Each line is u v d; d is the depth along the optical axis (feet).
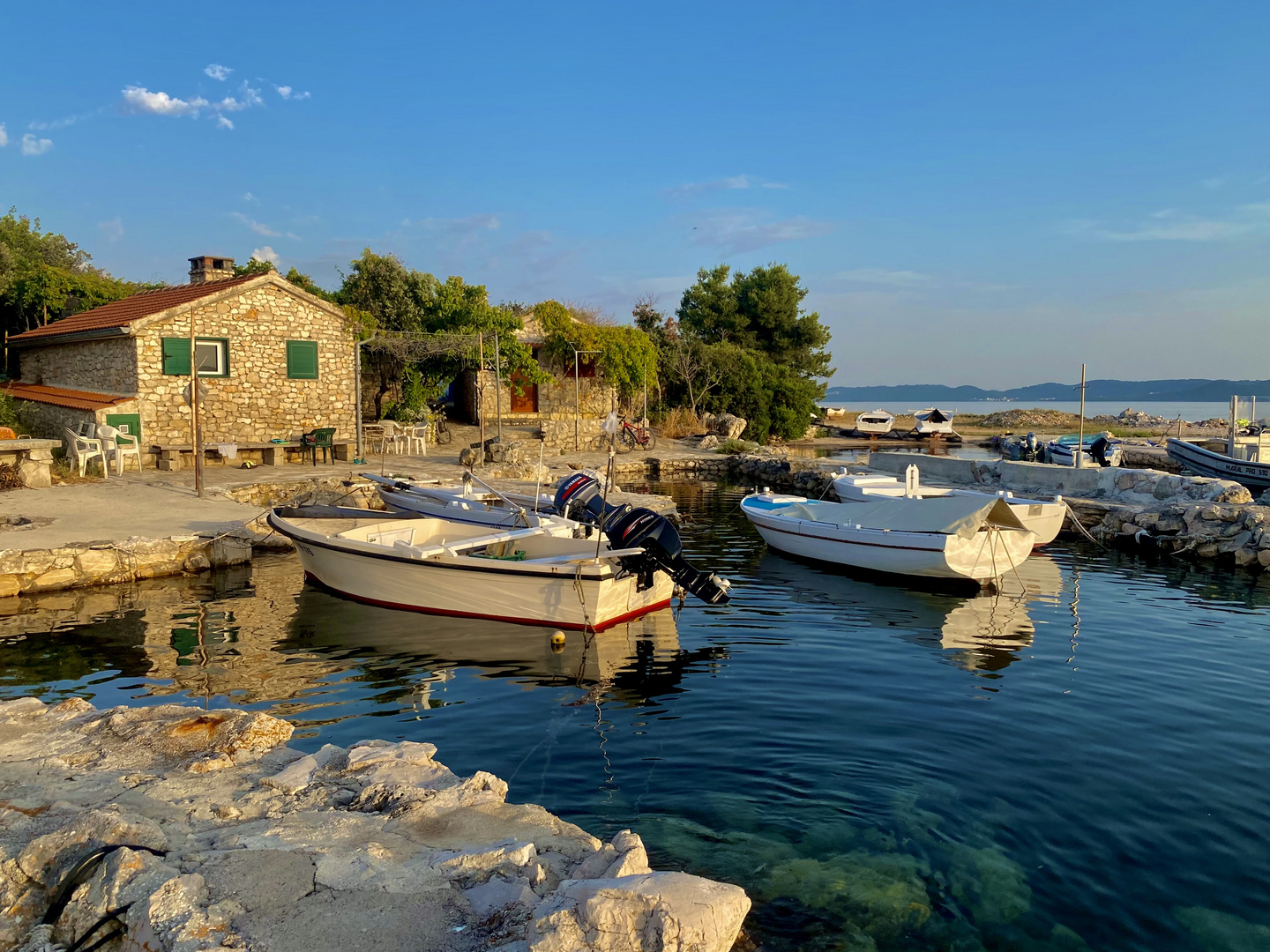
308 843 15.19
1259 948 15.58
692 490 89.76
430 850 15.26
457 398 122.11
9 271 95.50
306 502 60.08
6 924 12.83
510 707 28.02
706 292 188.14
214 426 77.00
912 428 176.35
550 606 37.52
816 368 189.26
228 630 36.78
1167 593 44.93
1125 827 20.03
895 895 17.10
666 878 13.16
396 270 107.45
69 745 20.27
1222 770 23.08
